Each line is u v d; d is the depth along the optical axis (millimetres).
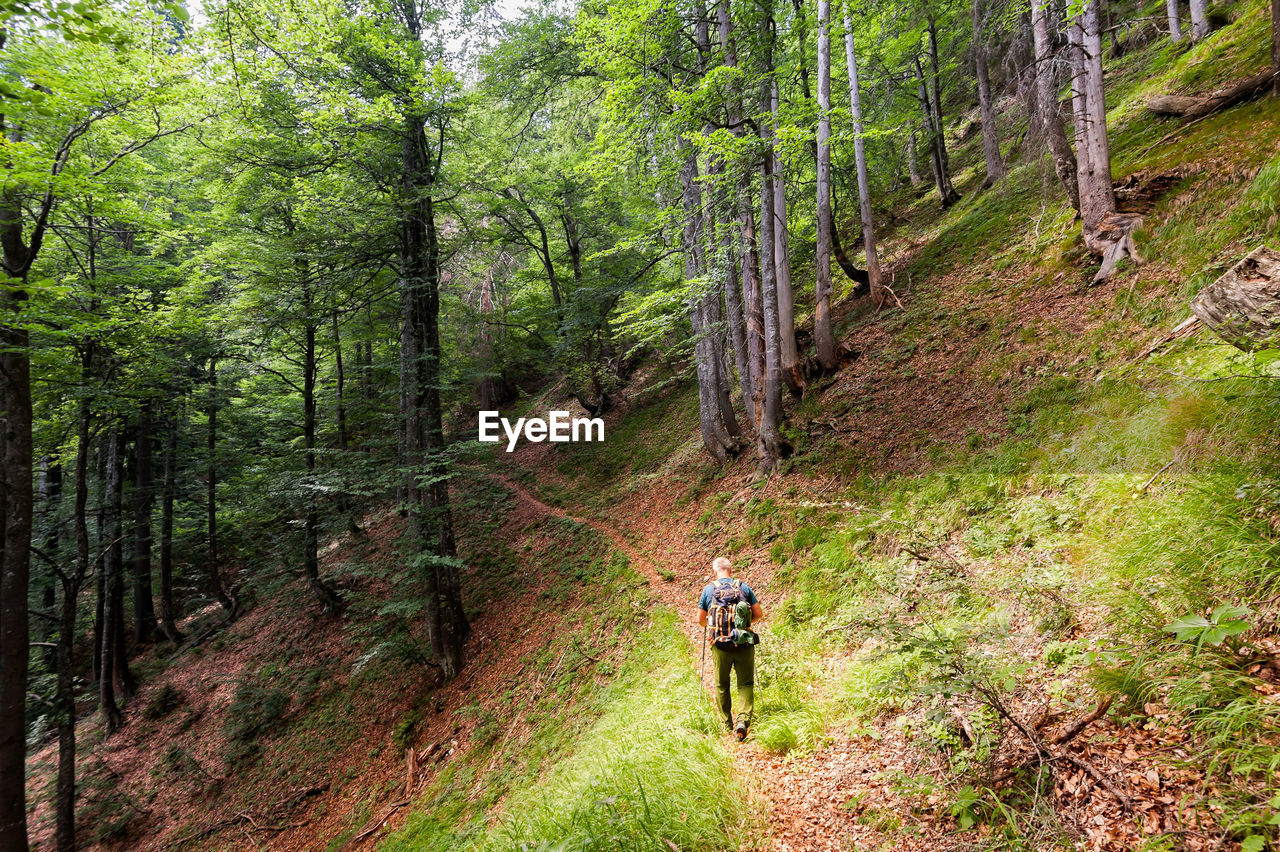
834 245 13578
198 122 10781
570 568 14000
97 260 12414
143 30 7715
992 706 2889
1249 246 6141
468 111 15227
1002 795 2725
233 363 18172
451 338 24016
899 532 6895
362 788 10836
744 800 3896
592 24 10047
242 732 13523
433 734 11195
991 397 8109
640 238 11633
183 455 18828
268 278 13203
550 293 24938
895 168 16375
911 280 12656
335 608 16422
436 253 13828
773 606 7969
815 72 13664
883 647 4973
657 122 10188
